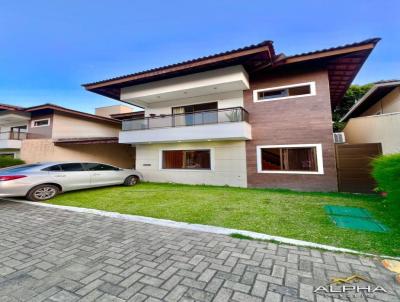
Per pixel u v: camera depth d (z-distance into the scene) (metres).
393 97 9.41
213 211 5.21
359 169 7.82
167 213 5.09
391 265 2.53
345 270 2.47
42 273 2.47
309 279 2.30
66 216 4.98
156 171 12.02
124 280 2.31
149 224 4.35
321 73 8.94
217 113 9.58
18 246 3.27
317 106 8.86
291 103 9.31
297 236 3.53
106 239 3.54
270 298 1.99
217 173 10.48
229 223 4.29
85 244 3.34
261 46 8.09
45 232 3.91
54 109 14.52
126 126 11.74
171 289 2.14
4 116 15.30
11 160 14.43
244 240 3.43
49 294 2.07
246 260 2.76
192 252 3.02
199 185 10.48
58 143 14.55
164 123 10.75
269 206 5.68
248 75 10.18
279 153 9.48
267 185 9.47
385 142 8.26
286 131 9.30
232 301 1.95
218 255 2.91
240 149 10.10
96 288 2.17
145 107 12.89
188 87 10.19
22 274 2.45
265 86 9.91
